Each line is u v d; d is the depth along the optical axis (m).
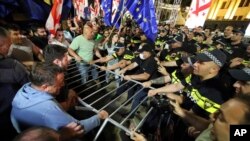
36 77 1.44
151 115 2.34
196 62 2.19
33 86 1.49
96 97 3.99
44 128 0.92
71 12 7.23
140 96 3.36
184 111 2.11
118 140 2.99
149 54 3.43
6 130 1.82
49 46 2.07
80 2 7.20
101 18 8.74
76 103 2.23
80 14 7.34
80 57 3.49
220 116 1.07
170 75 3.31
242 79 1.77
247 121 0.93
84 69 3.36
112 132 3.16
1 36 1.94
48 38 4.11
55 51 1.99
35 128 0.91
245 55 3.98
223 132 1.04
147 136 2.25
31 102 1.41
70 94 2.12
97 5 8.33
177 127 2.37
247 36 7.21
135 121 3.40
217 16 21.59
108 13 6.47
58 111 1.46
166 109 2.27
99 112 1.99
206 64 2.06
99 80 4.28
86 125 1.73
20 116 1.45
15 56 2.70
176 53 4.34
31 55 2.96
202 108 2.13
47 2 3.98
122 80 3.59
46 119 1.40
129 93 3.67
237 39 5.02
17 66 2.02
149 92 2.68
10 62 2.00
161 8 19.00
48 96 1.48
